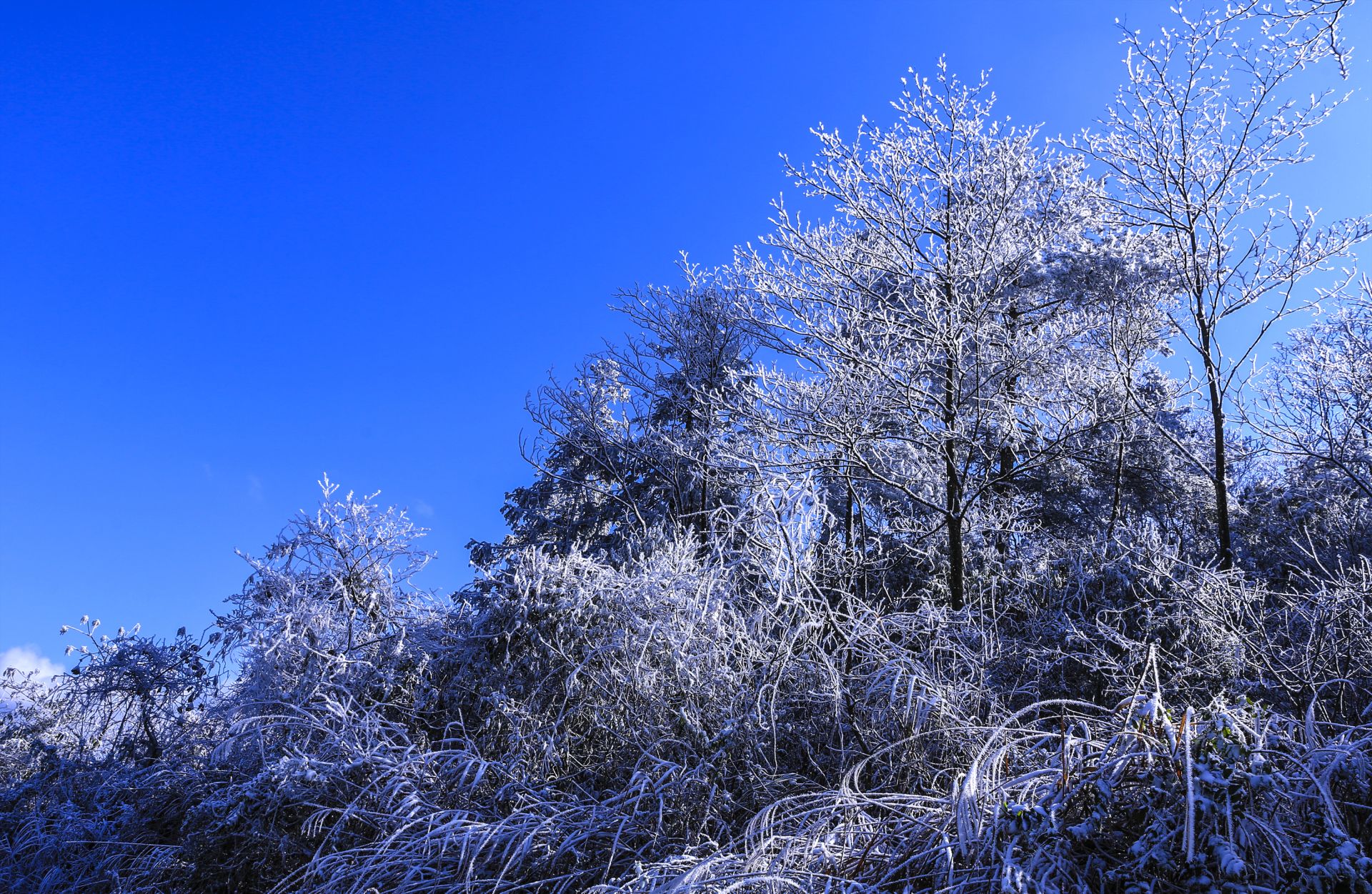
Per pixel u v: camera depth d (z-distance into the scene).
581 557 6.81
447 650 6.54
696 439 13.47
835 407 9.73
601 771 5.29
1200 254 9.42
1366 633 5.65
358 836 4.68
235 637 7.97
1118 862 2.73
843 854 3.30
